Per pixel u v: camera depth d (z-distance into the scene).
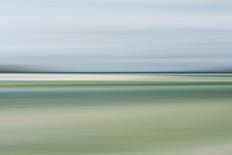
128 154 23.62
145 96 62.69
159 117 39.06
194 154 23.02
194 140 27.22
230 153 23.05
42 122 35.56
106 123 35.12
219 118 38.41
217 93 67.81
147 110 44.66
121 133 30.27
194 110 44.75
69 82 112.06
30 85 93.31
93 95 64.88
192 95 63.91
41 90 76.81
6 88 81.75
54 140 27.44
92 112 42.91
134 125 34.22
